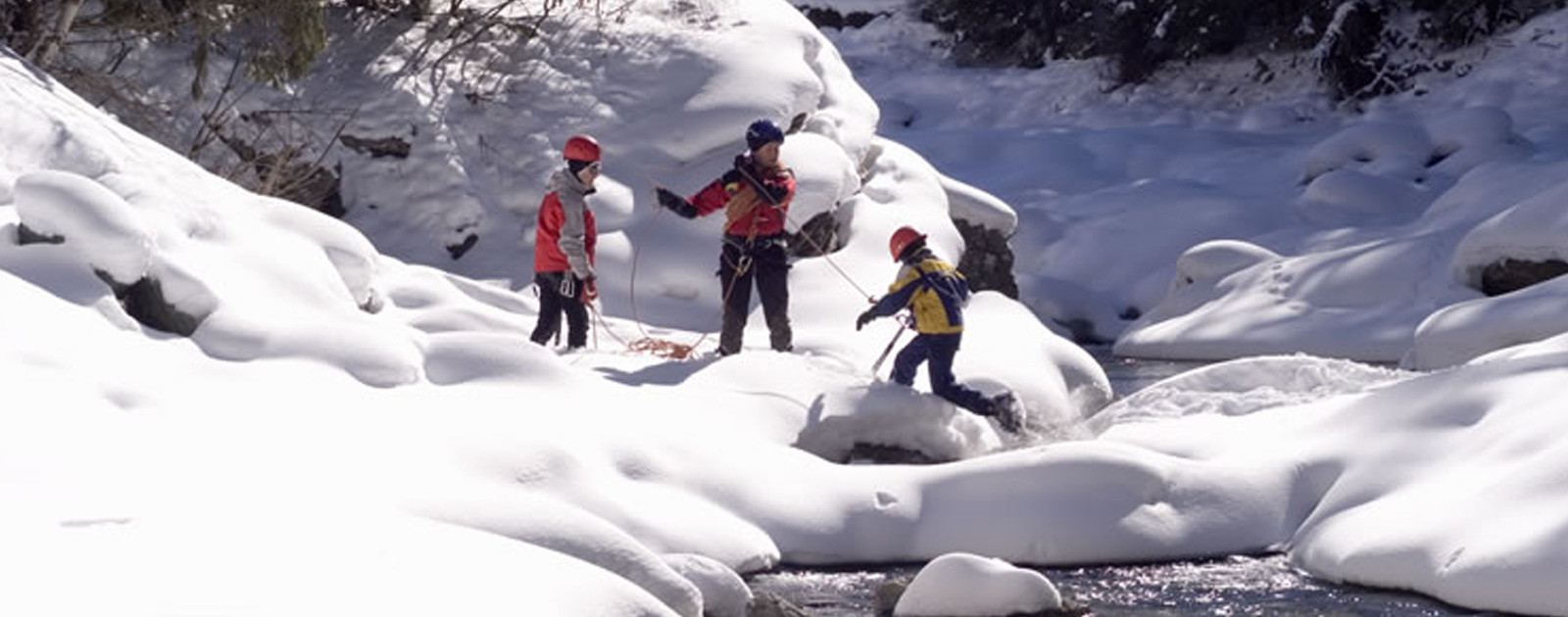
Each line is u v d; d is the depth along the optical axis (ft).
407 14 51.85
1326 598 25.23
